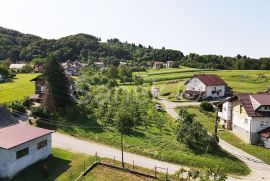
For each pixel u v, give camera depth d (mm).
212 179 35719
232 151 50906
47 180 35188
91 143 48938
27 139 37688
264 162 46781
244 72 141375
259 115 55594
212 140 47875
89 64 180625
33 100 72938
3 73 115062
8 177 35531
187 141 47844
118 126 52969
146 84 118562
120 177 36969
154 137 52188
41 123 56938
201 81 97438
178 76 132000
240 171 41938
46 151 41625
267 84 113750
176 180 36875
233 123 62656
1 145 35156
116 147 47438
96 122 58594
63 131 54125
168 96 99000
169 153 44812
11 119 49594
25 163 37812
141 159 43062
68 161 40969
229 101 63594
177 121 61344
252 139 55938
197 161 42750
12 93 86938
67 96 64062
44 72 62938
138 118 61344
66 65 150500
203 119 70938
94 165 40031
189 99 95438
